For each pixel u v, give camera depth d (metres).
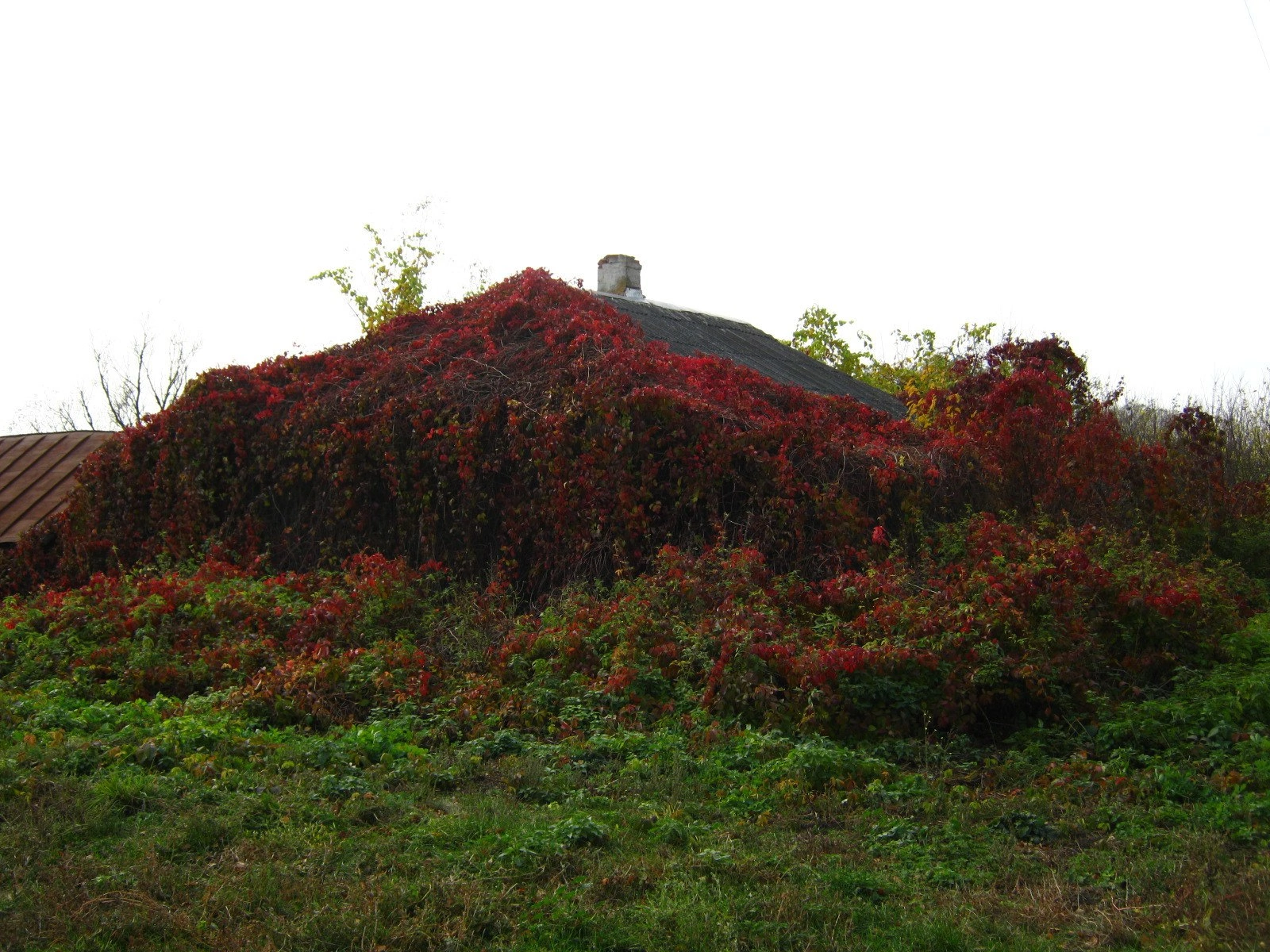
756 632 9.07
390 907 5.14
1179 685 9.14
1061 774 7.50
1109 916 5.17
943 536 11.77
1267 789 6.93
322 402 14.66
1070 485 13.34
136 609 11.16
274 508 14.71
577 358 13.69
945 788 7.36
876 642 9.11
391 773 7.27
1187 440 15.97
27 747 7.40
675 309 22.38
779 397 14.46
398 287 35.25
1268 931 4.80
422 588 12.54
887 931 5.06
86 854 5.75
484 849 5.89
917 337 35.50
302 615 11.16
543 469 12.71
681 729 8.46
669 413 12.37
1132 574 10.45
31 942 4.79
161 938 4.89
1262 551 14.85
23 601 14.49
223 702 9.02
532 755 7.80
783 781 7.12
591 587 11.96
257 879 5.36
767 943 4.94
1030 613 9.41
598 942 4.94
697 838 6.21
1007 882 5.73
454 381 14.06
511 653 9.91
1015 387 13.71
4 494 17.58
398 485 13.71
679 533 12.12
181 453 15.20
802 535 11.61
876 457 12.41
